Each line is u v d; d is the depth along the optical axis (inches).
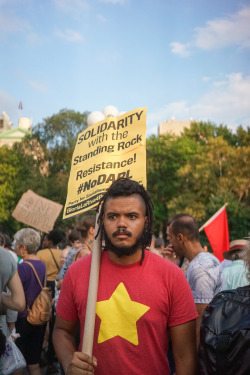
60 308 89.7
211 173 1521.9
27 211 319.3
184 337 82.9
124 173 101.6
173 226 137.9
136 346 79.4
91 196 103.0
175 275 84.3
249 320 68.6
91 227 161.3
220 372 68.9
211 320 72.9
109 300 82.4
